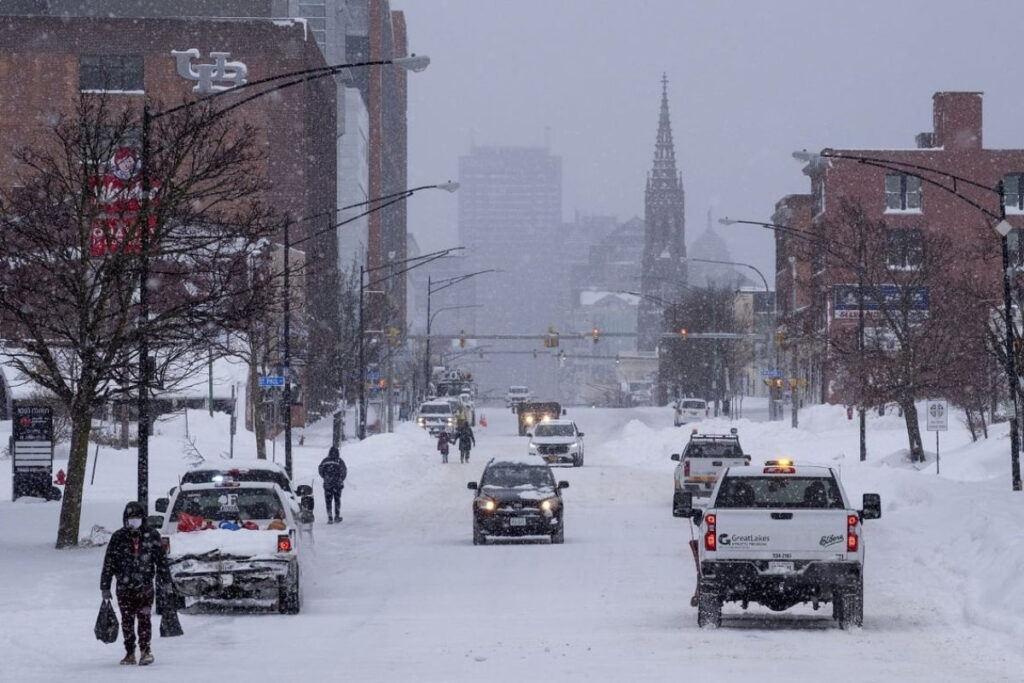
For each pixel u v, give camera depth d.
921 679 34.50
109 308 83.38
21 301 74.31
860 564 44.88
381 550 79.50
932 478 101.31
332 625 48.00
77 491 73.69
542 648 41.44
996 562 56.22
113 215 76.25
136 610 38.53
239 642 43.50
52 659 39.50
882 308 138.12
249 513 53.75
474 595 57.97
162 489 111.38
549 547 79.88
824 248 158.88
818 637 43.81
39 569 63.47
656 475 151.50
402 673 36.19
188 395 185.38
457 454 192.38
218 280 81.19
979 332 133.12
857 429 182.50
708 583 45.16
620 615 50.75
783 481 48.03
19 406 99.81
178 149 78.06
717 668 36.84
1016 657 38.84
